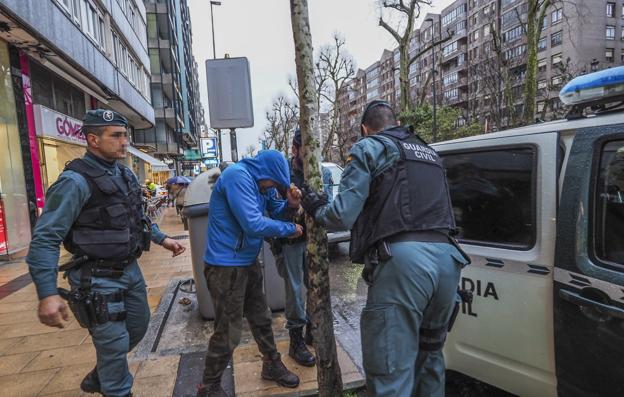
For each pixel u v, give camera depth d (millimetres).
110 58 14977
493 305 2277
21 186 8883
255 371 2979
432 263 1841
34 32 8289
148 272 6348
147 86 23938
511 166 2291
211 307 4016
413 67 75562
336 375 2363
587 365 1852
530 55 13758
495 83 29562
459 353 2502
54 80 12070
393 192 1880
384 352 1861
